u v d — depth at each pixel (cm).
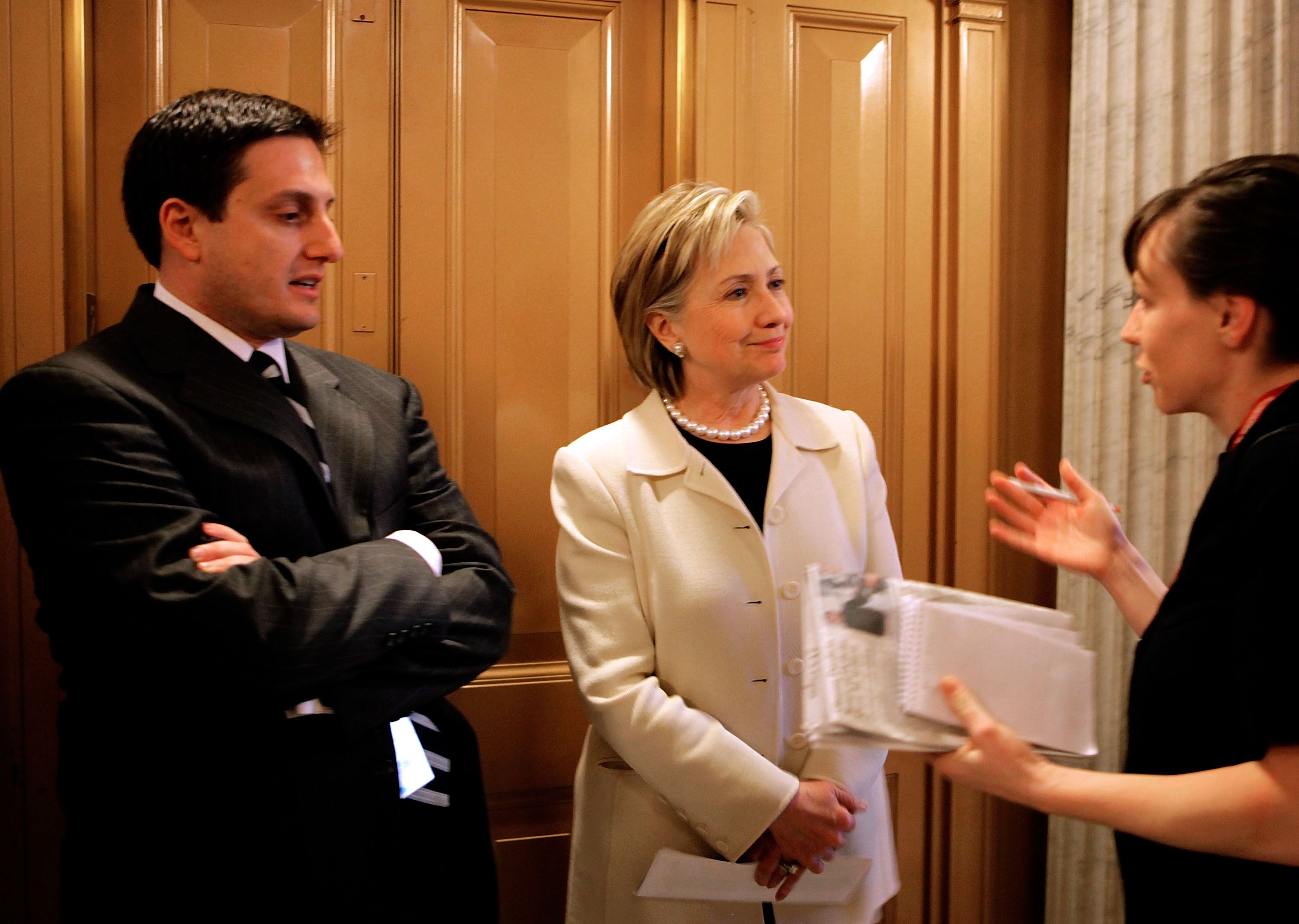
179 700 127
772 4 210
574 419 207
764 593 153
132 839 123
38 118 174
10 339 174
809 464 163
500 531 204
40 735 179
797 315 216
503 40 201
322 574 124
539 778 208
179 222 133
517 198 203
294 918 123
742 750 143
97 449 122
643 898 150
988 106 219
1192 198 110
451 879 144
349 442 146
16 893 179
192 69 186
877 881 159
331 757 127
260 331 137
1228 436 111
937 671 105
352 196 193
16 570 177
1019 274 226
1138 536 212
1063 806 98
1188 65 205
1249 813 89
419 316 198
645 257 161
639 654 153
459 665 138
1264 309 105
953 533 223
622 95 208
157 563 118
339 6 191
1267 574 91
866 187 219
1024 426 228
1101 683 216
